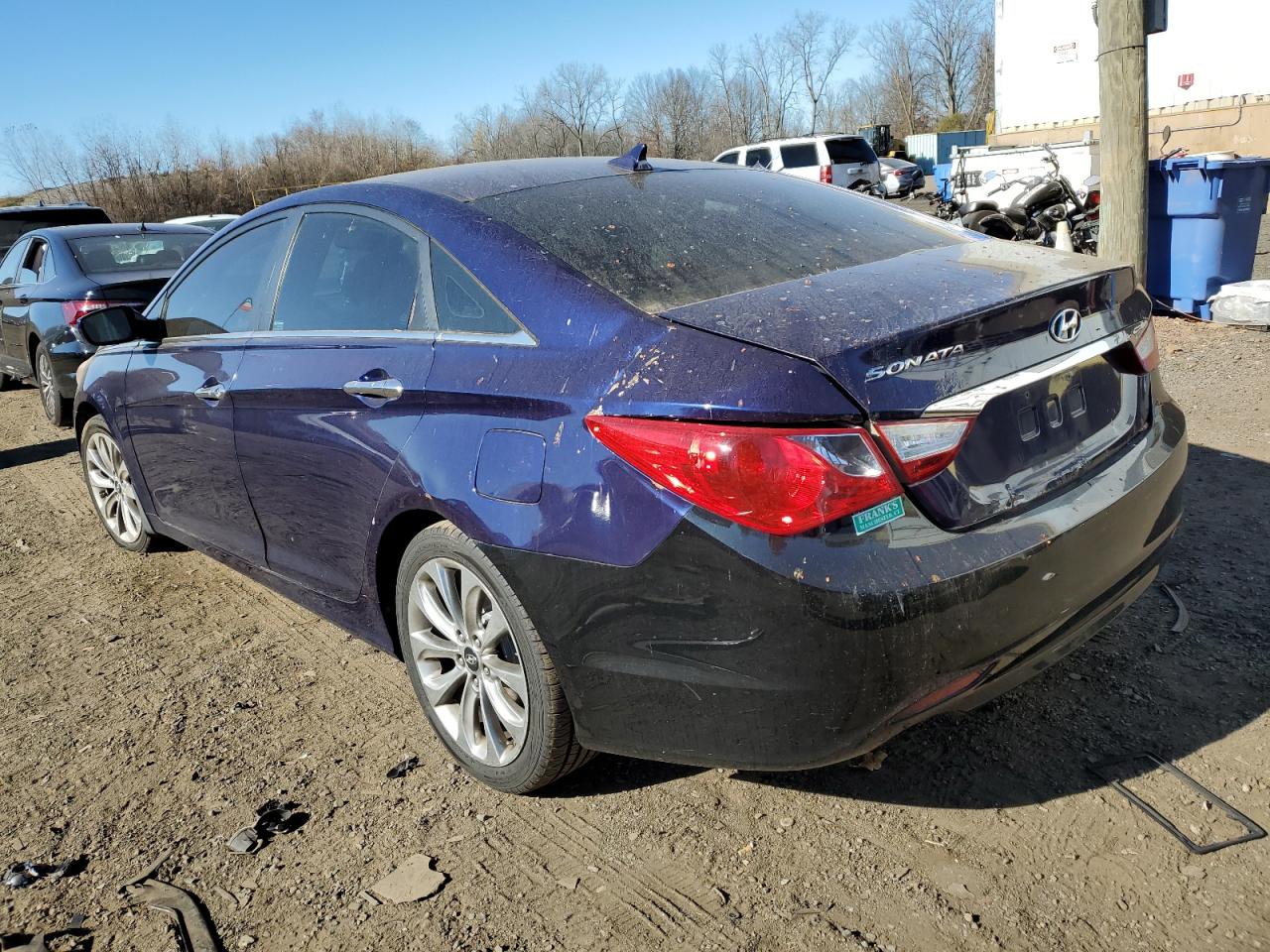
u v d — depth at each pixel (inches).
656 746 87.0
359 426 107.3
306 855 96.3
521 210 107.6
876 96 3144.7
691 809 99.0
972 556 78.5
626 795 102.0
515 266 98.5
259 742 116.9
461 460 94.6
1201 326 298.5
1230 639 119.4
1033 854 88.4
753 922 83.4
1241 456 179.8
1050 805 94.3
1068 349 90.0
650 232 104.1
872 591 74.7
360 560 112.7
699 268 97.4
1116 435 96.3
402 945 84.2
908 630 75.8
